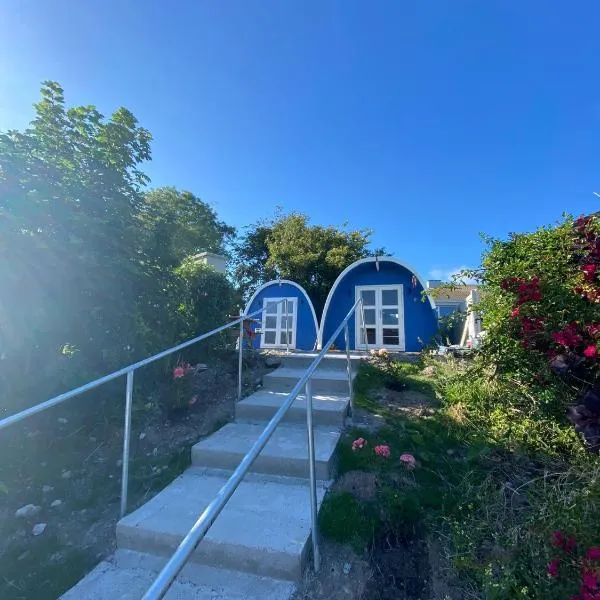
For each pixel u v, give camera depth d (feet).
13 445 11.87
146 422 14.61
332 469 10.89
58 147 14.90
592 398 8.57
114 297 13.84
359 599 7.09
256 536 8.27
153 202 19.83
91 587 7.88
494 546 7.33
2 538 9.46
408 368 19.34
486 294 13.99
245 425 14.29
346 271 31.48
